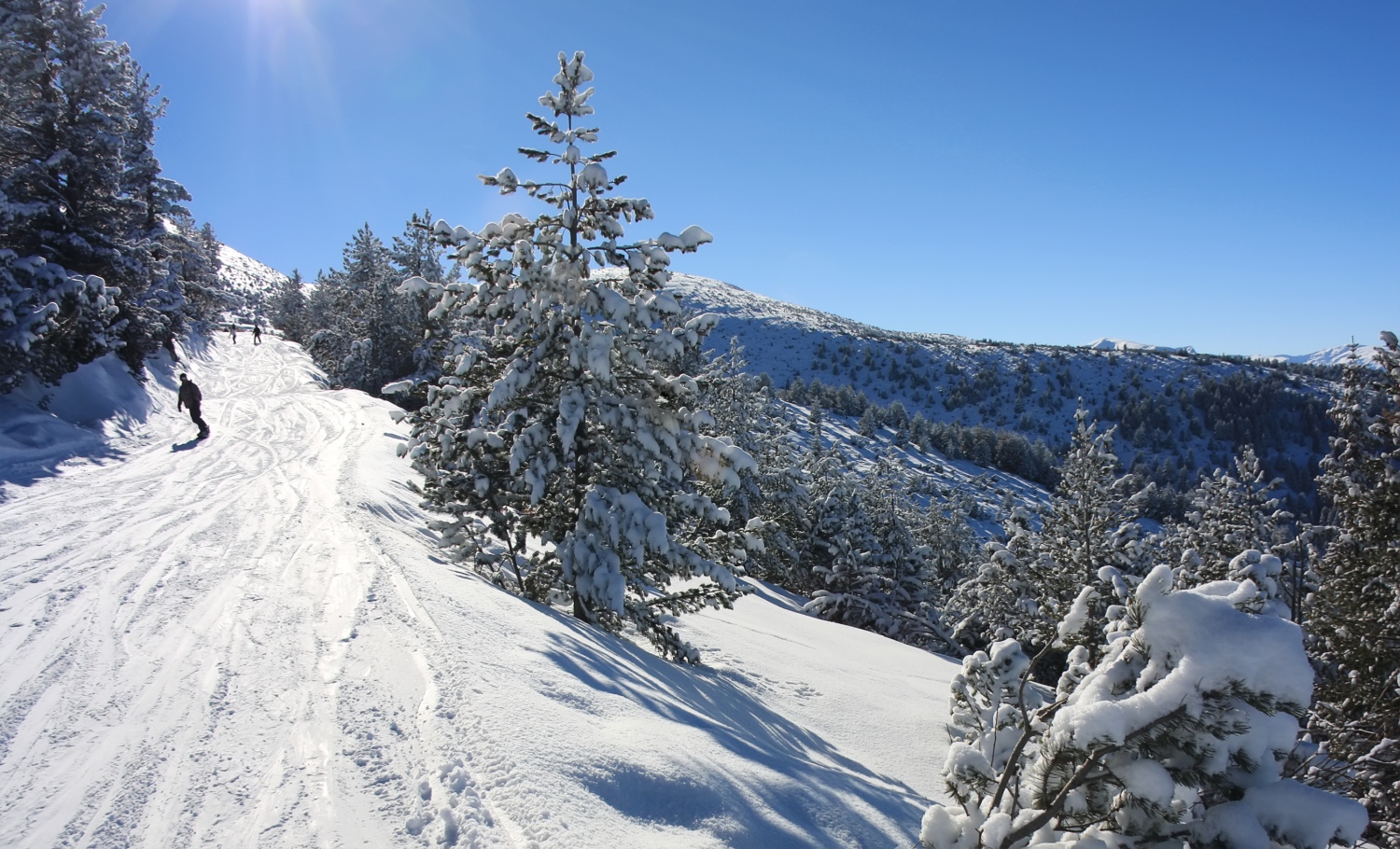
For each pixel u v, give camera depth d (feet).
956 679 15.92
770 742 23.84
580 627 28.66
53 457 45.60
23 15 69.46
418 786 12.21
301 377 146.72
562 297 32.50
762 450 102.53
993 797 11.79
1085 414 55.01
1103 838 10.30
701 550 35.29
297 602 21.90
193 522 32.07
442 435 32.86
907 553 98.07
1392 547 34.60
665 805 13.43
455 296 32.91
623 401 33.47
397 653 18.01
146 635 18.62
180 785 12.02
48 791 11.69
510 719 14.66
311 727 14.08
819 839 14.71
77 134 72.18
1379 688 31.19
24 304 56.49
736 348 117.80
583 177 31.30
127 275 77.25
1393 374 37.50
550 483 33.88
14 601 20.84
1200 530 62.34
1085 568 51.83
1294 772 12.64
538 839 10.91
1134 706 9.41
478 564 34.19
